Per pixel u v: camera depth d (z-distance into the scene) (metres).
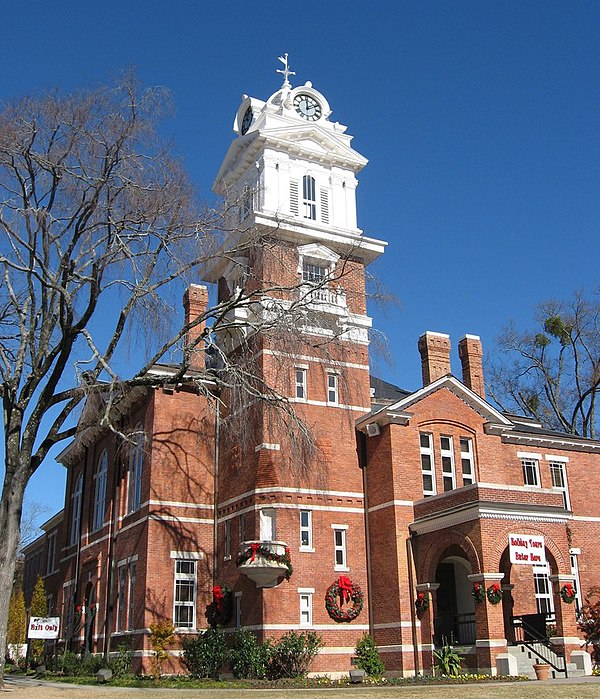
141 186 25.52
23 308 26.42
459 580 35.25
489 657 27.42
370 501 35.03
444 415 36.47
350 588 33.19
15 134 24.36
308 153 41.53
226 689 24.56
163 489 35.88
